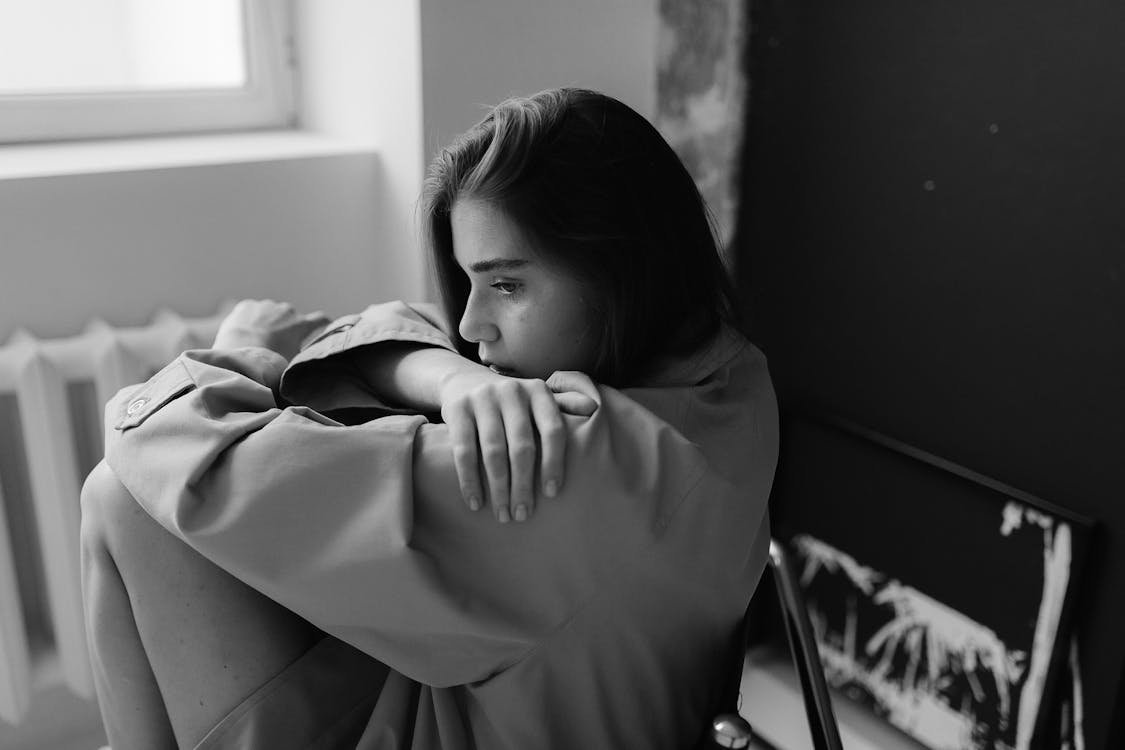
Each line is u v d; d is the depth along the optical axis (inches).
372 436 26.5
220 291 58.9
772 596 73.9
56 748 59.6
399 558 25.3
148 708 30.9
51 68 59.8
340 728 30.0
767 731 67.2
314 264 61.8
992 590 59.4
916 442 62.8
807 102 64.4
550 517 25.6
